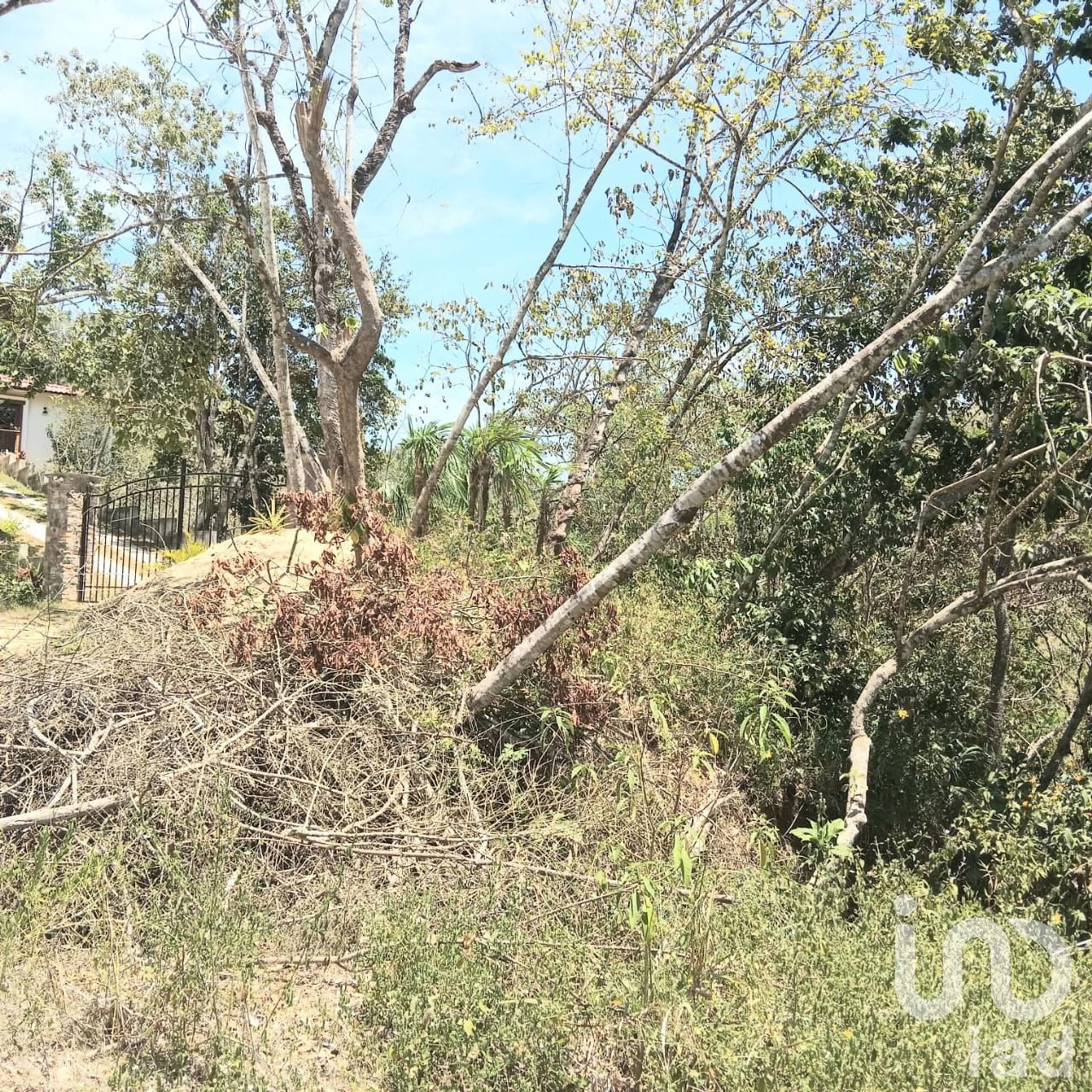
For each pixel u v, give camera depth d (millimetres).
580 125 11297
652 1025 3900
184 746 5379
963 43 10156
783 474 10312
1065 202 10078
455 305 12094
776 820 7648
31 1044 3713
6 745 5359
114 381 17156
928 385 9406
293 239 20406
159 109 14852
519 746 6316
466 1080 3697
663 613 8453
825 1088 3619
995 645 9703
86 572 14531
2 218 16000
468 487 12781
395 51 11328
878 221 11297
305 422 24031
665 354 12031
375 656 6285
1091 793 7355
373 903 4762
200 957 4027
